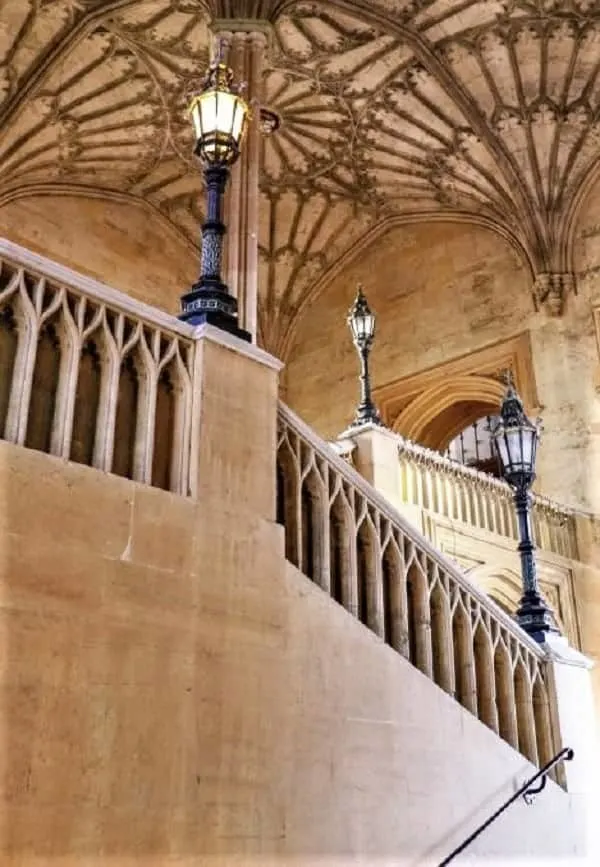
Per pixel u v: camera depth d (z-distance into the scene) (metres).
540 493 15.32
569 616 13.37
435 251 18.53
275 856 4.52
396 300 18.80
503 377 16.62
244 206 8.38
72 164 16.53
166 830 4.12
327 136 17.19
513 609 12.48
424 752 5.59
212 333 5.23
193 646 4.51
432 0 14.08
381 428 10.65
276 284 19.66
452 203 17.98
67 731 3.92
